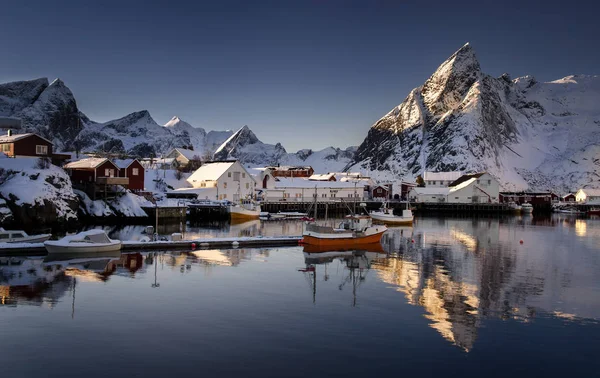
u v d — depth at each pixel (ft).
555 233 273.13
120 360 74.54
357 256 170.81
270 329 88.43
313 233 190.60
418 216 431.43
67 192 243.40
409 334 87.30
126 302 104.12
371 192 557.33
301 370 72.38
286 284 123.13
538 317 98.53
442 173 628.28
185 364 73.56
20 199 221.05
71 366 72.33
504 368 74.84
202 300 106.73
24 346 79.10
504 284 127.75
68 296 108.37
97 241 164.66
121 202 277.85
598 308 105.50
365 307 103.09
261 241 190.60
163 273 133.80
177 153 572.92
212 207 320.09
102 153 463.83
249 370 71.97
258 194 425.28
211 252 170.71
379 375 71.46
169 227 259.39
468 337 86.58
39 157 271.90
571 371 74.38
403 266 152.35
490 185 529.45
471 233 265.75
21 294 109.29
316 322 92.73
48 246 158.51
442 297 112.68
